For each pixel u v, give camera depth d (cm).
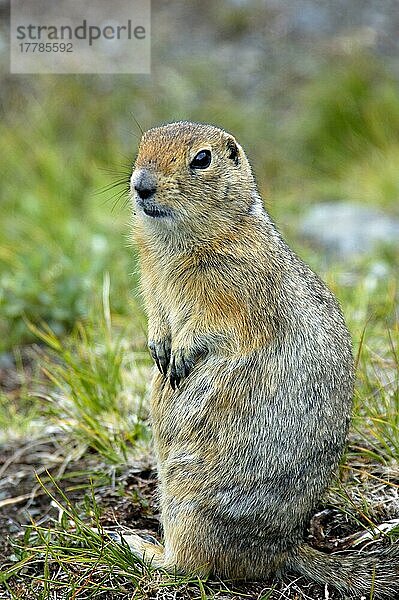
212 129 885
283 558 863
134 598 831
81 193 1939
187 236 862
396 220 1858
